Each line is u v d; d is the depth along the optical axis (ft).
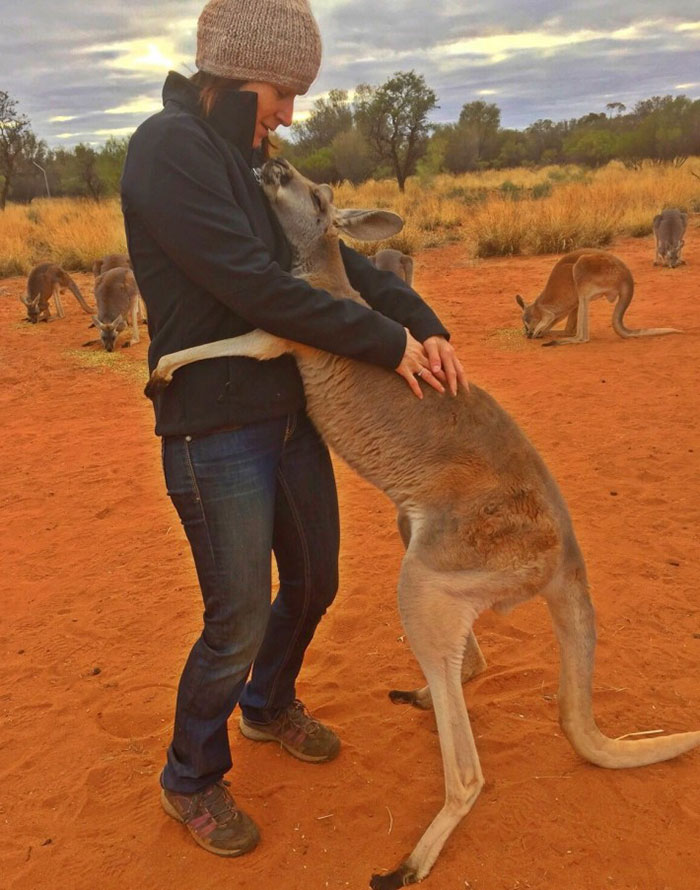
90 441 25.98
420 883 9.05
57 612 15.56
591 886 8.96
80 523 19.67
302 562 10.34
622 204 80.12
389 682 13.01
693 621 14.06
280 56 8.25
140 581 16.58
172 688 13.04
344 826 10.03
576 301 35.04
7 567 17.56
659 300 42.78
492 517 9.37
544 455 22.18
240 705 11.59
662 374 29.07
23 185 176.04
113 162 131.23
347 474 22.25
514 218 64.69
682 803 10.06
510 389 28.84
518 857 9.37
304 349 9.25
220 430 8.78
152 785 10.87
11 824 10.28
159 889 9.23
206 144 7.98
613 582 15.38
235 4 8.17
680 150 167.43
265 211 9.08
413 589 9.46
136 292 41.34
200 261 7.88
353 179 157.79
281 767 11.16
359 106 137.59
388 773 10.97
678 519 17.93
